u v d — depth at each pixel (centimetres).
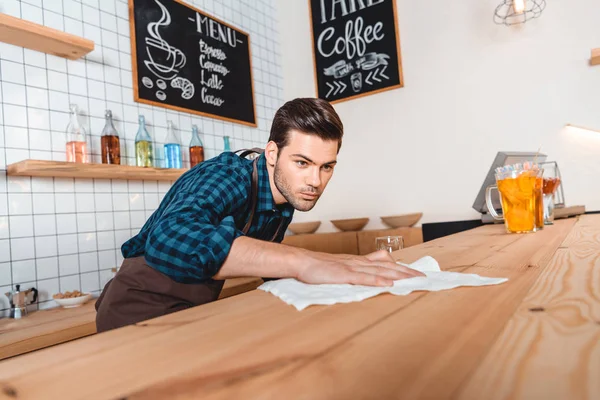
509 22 273
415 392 25
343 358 32
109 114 215
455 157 292
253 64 340
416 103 307
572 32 253
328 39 348
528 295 48
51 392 30
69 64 213
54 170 181
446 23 296
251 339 39
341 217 340
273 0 374
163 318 51
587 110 248
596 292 47
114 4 238
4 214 184
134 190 236
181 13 279
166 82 263
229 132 309
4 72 189
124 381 31
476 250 100
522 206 136
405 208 311
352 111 336
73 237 207
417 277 65
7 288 183
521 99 268
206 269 74
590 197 246
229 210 99
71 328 155
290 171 103
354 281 63
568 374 25
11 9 194
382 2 322
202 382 30
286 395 26
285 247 77
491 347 31
